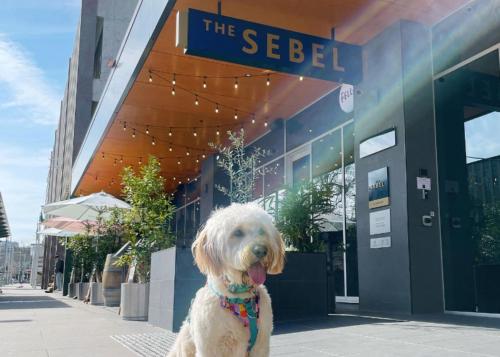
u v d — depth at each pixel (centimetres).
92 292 1271
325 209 871
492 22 769
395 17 835
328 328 616
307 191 880
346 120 1081
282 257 294
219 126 1421
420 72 841
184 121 1377
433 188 812
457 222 788
